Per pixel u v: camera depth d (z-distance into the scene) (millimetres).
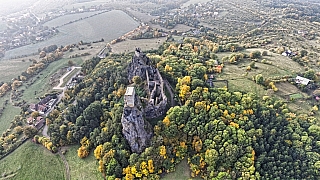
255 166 141250
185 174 143875
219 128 150500
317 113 174750
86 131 177250
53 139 177500
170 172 144750
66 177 156375
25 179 159500
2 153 179875
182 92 173375
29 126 199125
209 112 158750
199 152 148500
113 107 182500
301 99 185250
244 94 177625
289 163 144250
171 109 160375
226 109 162375
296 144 150250
